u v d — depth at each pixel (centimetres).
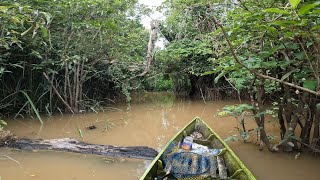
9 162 517
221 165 444
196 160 451
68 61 922
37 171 481
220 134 701
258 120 555
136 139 704
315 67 363
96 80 1173
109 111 1081
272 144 589
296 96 588
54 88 930
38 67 872
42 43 845
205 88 1377
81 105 1023
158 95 1653
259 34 432
